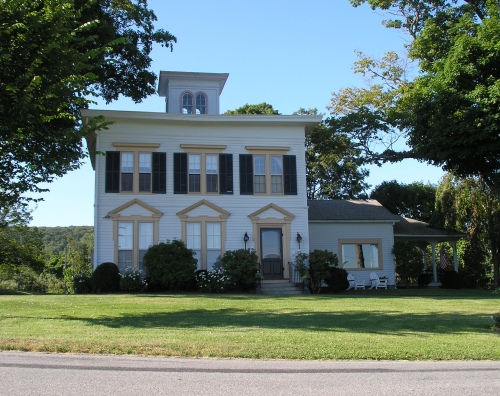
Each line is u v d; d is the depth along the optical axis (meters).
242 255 22.38
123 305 14.98
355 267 27.50
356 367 7.43
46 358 7.64
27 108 11.70
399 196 41.59
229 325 10.93
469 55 20.45
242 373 6.96
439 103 20.94
